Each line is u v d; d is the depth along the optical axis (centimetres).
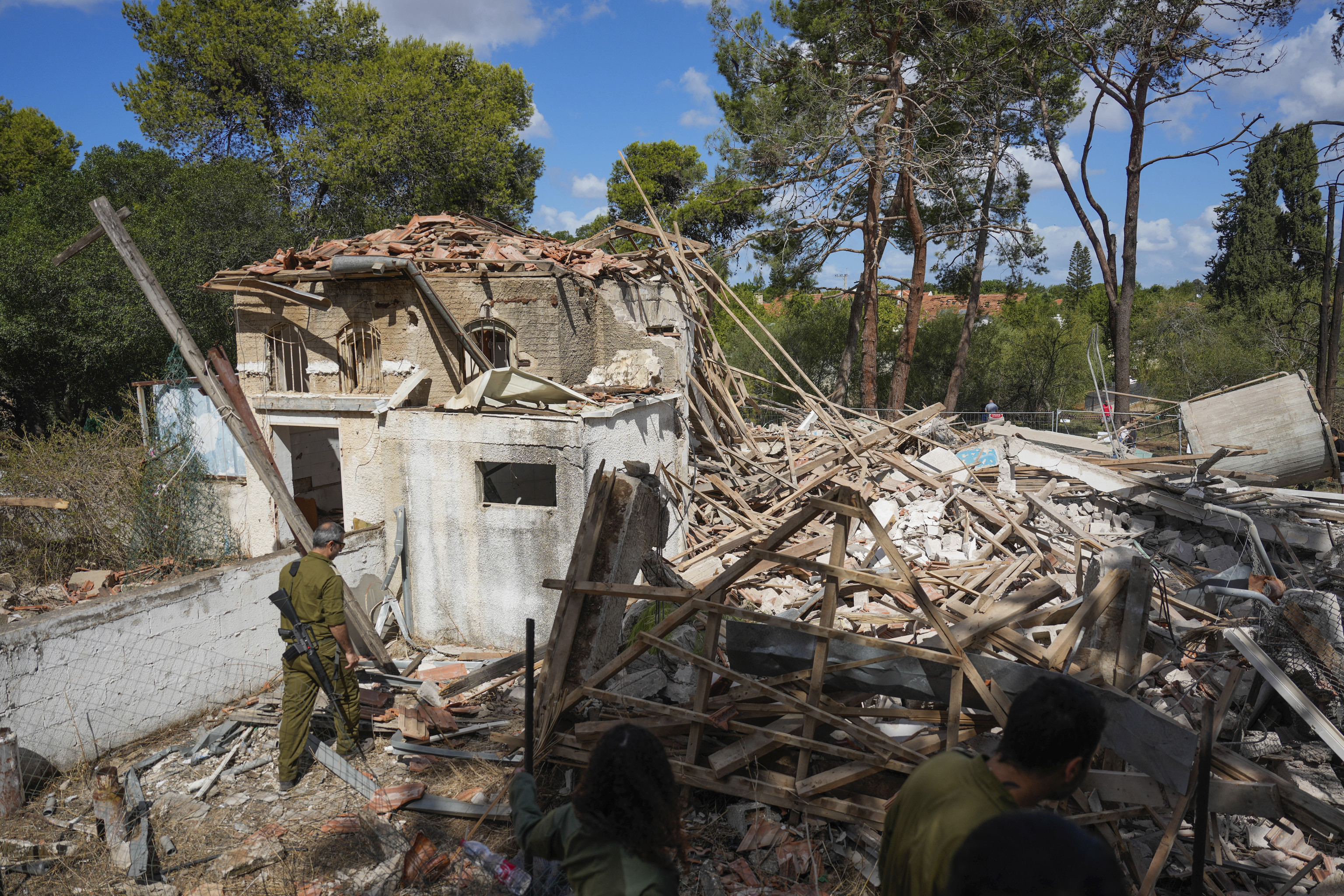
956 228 2319
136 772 593
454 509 881
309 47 2747
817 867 445
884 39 2038
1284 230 3609
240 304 1077
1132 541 930
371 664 784
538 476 1234
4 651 558
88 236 735
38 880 469
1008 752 207
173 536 1048
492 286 995
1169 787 388
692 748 491
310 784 576
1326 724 462
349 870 475
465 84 2783
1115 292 2200
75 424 1252
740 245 2248
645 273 1265
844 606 771
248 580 737
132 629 641
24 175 2897
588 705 573
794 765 490
